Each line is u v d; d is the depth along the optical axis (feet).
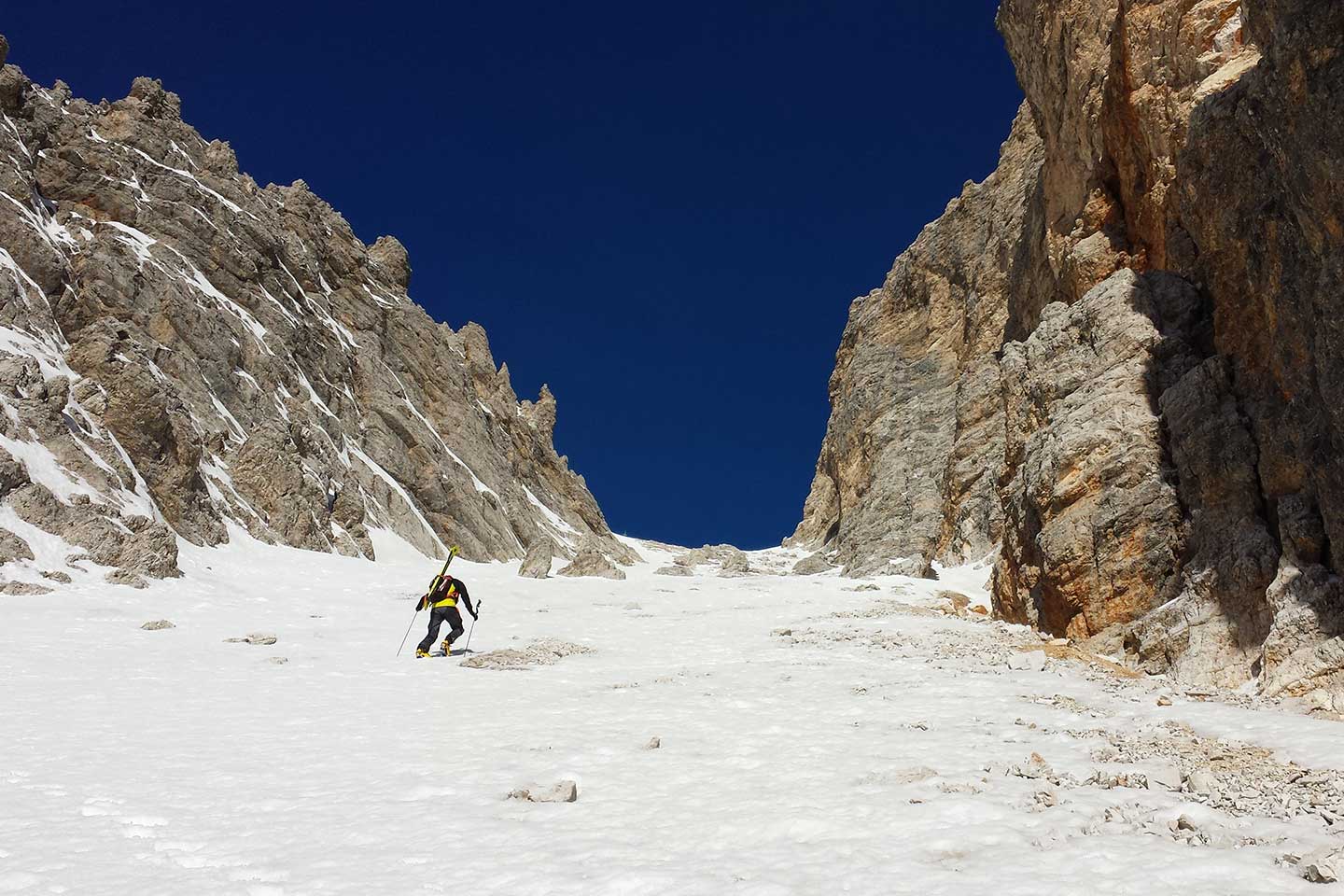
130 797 30.42
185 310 165.17
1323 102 46.11
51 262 142.72
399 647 73.36
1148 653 57.36
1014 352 95.61
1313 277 49.67
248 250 203.21
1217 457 59.16
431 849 25.04
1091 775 32.22
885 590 120.67
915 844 24.70
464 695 51.80
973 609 99.35
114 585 95.86
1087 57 107.04
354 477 189.16
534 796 30.32
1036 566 78.28
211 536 130.93
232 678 57.47
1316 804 27.61
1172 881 21.36
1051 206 126.31
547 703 49.16
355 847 25.34
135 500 117.39
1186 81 86.84
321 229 248.32
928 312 240.32
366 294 253.03
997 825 26.17
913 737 38.93
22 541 94.89
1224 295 63.41
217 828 27.14
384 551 176.14
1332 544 47.70
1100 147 105.81
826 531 286.87
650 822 27.58
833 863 23.26
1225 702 45.24
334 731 41.86
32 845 25.14
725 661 65.00
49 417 114.52
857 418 248.73
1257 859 22.94
